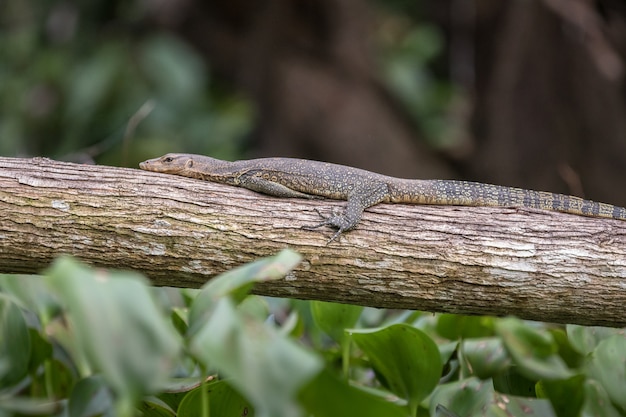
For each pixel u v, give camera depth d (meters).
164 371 4.54
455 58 23.55
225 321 4.62
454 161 23.02
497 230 8.38
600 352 8.35
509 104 22.16
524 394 8.86
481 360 8.67
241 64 22.86
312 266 8.15
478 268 8.21
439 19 24.62
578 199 9.60
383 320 10.48
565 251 8.26
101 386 7.54
